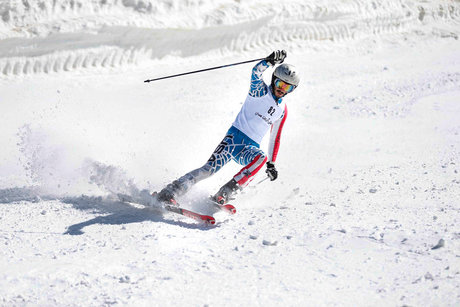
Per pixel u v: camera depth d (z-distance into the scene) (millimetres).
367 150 26734
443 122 32344
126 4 42750
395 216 15758
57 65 38562
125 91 36625
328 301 10547
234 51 48625
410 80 43000
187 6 45781
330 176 22016
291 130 30234
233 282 11367
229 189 16375
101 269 11844
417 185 20016
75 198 17281
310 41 53281
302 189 19984
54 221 14984
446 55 53156
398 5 60156
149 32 42469
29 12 38031
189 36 45250
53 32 37906
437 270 11727
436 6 62969
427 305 10219
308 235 14109
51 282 11172
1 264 11891
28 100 32375
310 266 12180
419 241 13453
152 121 30641
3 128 27031
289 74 16359
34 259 12258
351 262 12352
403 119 33062
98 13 41062
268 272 11867
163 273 11742
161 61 44031
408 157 25234
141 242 13539
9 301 10367
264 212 16641
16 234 13844
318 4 53969
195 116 32438
